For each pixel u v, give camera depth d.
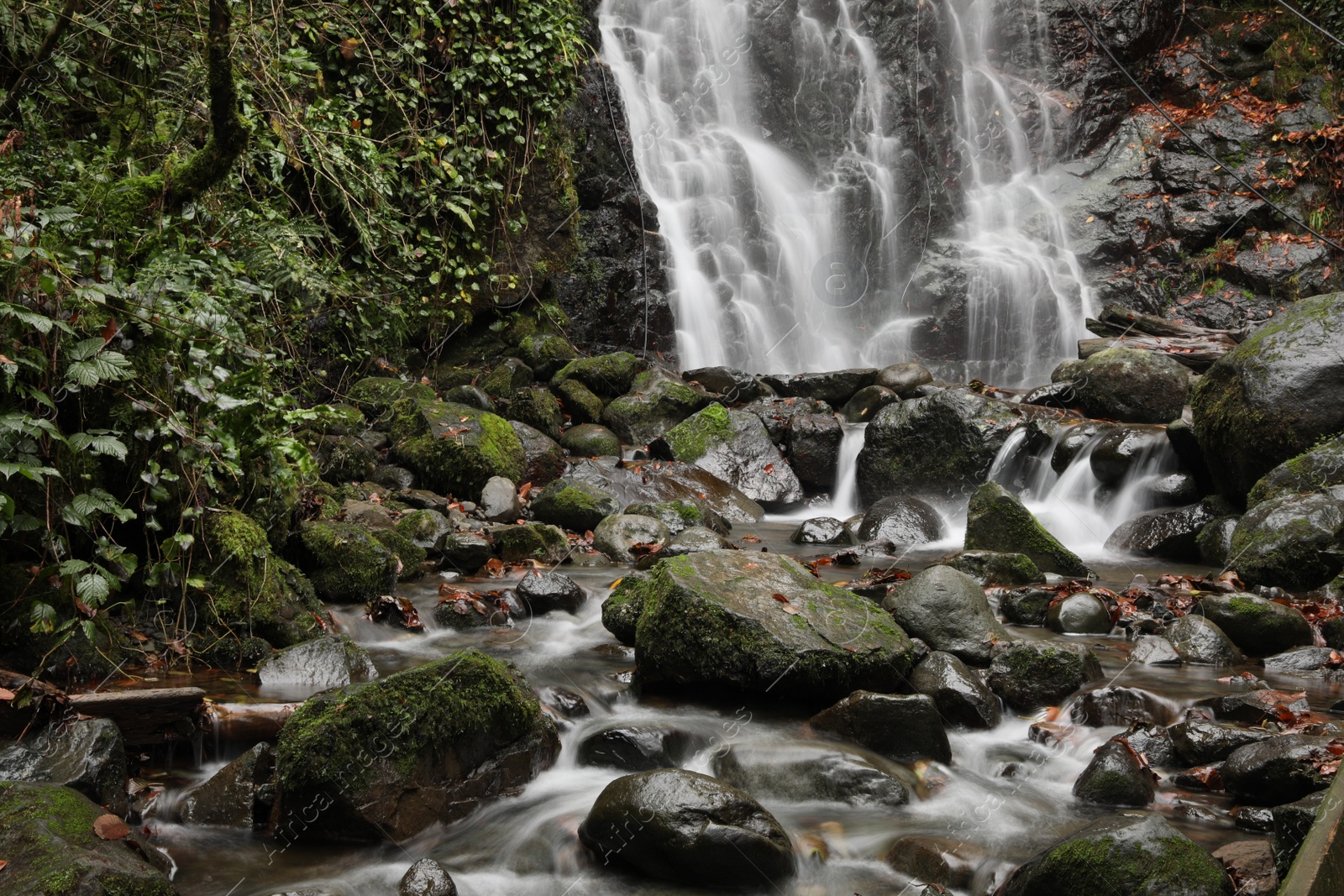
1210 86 15.45
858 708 3.95
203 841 3.25
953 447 8.77
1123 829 2.95
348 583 5.31
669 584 4.41
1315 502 6.08
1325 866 2.23
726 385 10.43
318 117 7.96
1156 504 7.93
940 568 5.04
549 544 6.78
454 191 9.94
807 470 9.33
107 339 3.87
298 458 4.54
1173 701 4.30
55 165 5.27
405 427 8.18
